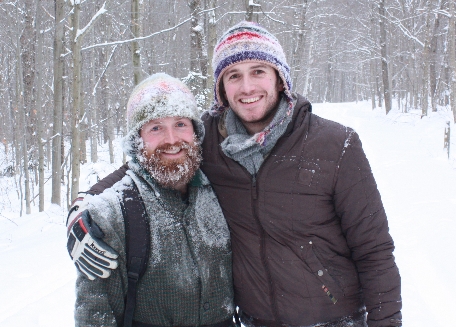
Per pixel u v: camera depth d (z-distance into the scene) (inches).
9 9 456.1
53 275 185.2
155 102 72.0
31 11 538.9
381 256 72.4
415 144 596.4
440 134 639.8
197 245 73.5
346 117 1121.4
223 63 75.9
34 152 568.4
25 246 246.4
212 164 79.8
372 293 72.3
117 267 68.5
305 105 79.1
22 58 554.9
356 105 1592.0
